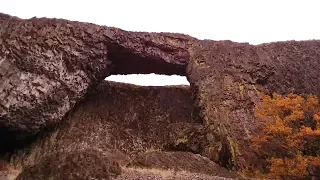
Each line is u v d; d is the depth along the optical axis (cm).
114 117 2959
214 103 2528
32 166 1662
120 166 1691
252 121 2364
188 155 2075
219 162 2153
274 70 2691
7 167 2427
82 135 2747
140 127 2902
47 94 2581
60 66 2658
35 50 2592
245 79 2642
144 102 3136
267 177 1938
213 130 2359
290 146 1833
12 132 2511
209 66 2772
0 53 2514
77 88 2742
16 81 2491
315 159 1748
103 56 2814
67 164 1584
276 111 2014
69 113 2850
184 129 2566
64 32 2730
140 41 2884
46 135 2703
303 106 1992
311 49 2809
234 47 2866
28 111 2509
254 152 2142
